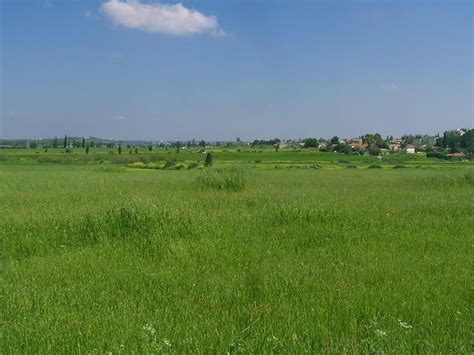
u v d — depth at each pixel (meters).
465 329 4.55
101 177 33.53
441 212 12.19
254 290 5.88
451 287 5.92
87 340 4.29
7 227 9.44
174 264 7.21
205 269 6.96
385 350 4.01
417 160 102.00
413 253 7.92
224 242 8.38
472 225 10.47
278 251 7.96
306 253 7.89
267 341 4.14
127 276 6.59
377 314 4.98
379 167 73.88
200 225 9.28
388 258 7.54
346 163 89.75
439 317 4.91
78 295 5.78
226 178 20.95
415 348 4.08
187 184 22.84
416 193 18.33
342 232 9.34
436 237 9.11
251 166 75.25
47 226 9.46
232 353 3.93
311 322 4.71
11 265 7.23
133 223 9.20
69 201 14.66
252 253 7.78
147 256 7.81
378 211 11.91
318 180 30.45
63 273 6.77
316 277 6.33
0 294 5.78
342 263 7.08
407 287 5.88
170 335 4.39
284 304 5.23
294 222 10.24
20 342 4.29
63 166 72.88
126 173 43.69
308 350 4.01
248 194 17.02
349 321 4.81
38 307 5.26
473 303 5.45
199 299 5.54
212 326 4.62
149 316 4.99
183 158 94.31
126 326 4.61
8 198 15.80
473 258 7.49
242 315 4.96
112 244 8.47
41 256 8.00
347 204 13.15
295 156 110.81
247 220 10.32
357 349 4.04
